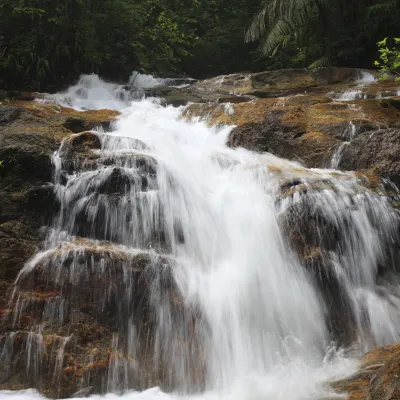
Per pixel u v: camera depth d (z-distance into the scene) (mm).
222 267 5055
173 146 6984
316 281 5094
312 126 7309
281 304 4832
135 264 4695
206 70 17938
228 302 4664
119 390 4145
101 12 12398
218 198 5715
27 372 4129
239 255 5086
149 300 4594
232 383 4324
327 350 4707
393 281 5434
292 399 3785
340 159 6613
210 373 4383
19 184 5402
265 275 4926
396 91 10195
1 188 5336
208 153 6832
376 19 14961
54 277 4559
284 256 5117
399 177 6090
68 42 11680
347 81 12250
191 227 5477
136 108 9547
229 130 7793
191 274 4895
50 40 11203
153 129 7941
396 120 7531
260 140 7332
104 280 4566
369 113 7793
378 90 10555
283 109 7711
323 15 15016
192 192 5754
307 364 4508
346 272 5273
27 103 9062
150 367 4320
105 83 11914
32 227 5113
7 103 8719
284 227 5254
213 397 4109
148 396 4078
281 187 5730
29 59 10875
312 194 5480
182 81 13672
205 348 4469
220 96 11258
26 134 6090
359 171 6395
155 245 5254
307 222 5312
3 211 5113
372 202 5621
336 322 4938
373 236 5504
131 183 5508
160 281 4684
